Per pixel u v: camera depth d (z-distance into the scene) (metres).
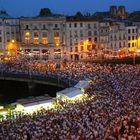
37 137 53.47
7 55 170.25
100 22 178.88
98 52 172.75
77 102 74.94
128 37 191.00
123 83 89.62
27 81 125.69
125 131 53.12
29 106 77.00
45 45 171.62
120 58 161.00
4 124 61.50
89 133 53.22
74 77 109.94
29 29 174.25
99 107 66.81
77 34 173.88
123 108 65.38
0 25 177.25
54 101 80.56
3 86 135.62
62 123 58.66
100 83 93.94
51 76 119.62
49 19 171.88
